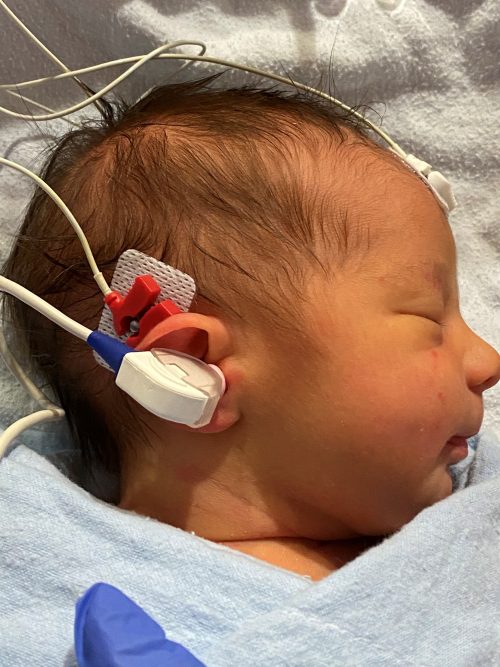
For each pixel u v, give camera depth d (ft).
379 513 0.65
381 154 0.68
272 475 0.64
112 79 0.86
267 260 0.61
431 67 0.90
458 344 0.66
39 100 0.85
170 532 0.59
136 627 0.50
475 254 0.93
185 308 0.61
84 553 0.58
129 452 0.68
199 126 0.67
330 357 0.61
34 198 0.74
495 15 0.88
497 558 0.61
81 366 0.69
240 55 0.85
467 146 0.92
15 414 0.78
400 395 0.61
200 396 0.58
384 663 0.53
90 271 0.65
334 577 0.55
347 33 0.88
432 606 0.56
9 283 0.62
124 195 0.65
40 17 0.84
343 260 0.62
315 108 0.72
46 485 0.61
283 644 0.52
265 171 0.63
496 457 0.74
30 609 0.57
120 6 0.84
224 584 0.57
